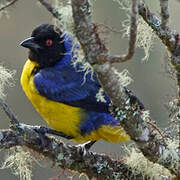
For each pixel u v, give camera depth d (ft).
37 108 38.32
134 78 51.44
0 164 49.85
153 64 51.44
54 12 24.41
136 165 30.50
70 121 36.86
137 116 26.58
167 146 27.94
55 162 31.12
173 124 28.63
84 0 23.38
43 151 30.71
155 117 50.14
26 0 55.88
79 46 25.14
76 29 23.63
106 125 36.14
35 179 50.24
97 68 23.99
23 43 39.17
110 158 31.63
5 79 29.94
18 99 53.67
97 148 50.98
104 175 31.35
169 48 27.30
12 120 29.81
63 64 38.42
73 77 37.52
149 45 29.71
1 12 26.86
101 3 50.14
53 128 37.78
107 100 36.19
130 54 22.56
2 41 55.16
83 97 36.68
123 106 26.03
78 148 31.35
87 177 31.73
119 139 36.22
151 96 50.90
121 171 31.17
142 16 27.12
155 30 27.14
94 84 37.04
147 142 27.30
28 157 31.81
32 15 55.88
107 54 23.17
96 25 23.89
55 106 36.96
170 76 28.48
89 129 36.73
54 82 37.32
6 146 29.55
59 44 38.83
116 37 50.34
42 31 39.01
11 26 55.36
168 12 26.30
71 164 31.22
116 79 24.72
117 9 50.29
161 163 28.07
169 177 29.94
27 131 29.99
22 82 39.01
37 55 38.86
